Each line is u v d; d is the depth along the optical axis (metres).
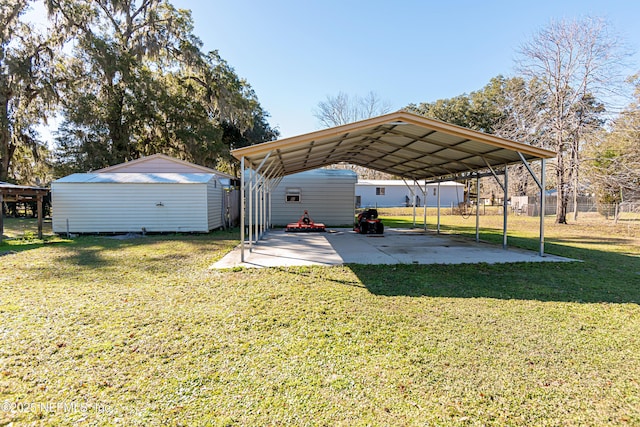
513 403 2.04
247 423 1.83
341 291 4.38
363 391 2.15
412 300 4.01
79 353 2.60
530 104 15.67
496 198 32.50
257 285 4.66
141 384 2.20
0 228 8.58
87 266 5.85
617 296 4.25
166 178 11.56
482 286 4.68
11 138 17.25
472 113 29.09
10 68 15.39
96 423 1.82
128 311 3.56
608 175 14.76
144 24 18.45
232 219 15.00
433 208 27.56
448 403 2.03
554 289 4.54
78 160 16.50
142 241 9.36
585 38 14.22
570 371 2.42
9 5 15.66
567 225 15.14
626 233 12.00
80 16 16.58
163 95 18.27
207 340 2.87
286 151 7.34
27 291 4.30
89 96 16.42
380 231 11.83
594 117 14.64
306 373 2.35
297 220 15.23
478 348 2.76
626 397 2.11
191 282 4.80
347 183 15.37
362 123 5.94
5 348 2.68
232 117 20.62
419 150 9.05
